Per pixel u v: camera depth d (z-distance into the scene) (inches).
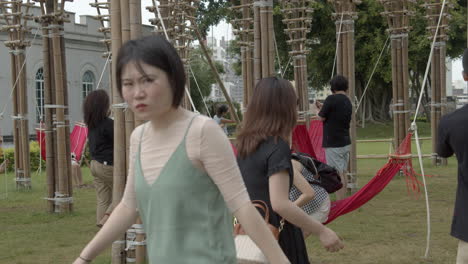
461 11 1277.1
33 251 266.5
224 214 87.9
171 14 467.5
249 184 121.9
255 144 121.9
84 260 94.3
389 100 1536.7
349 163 415.2
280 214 117.3
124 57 84.4
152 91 83.2
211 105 1584.6
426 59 1314.0
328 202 165.0
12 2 462.0
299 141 236.1
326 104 342.6
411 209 349.1
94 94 281.6
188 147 84.9
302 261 128.5
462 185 141.7
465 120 140.1
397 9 472.4
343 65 415.8
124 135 226.7
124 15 217.5
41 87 1321.4
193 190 84.7
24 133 492.4
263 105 124.6
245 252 117.4
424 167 584.4
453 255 242.1
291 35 460.1
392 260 236.5
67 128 363.3
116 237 95.1
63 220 343.9
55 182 371.6
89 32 1437.0
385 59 1278.3
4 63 1258.6
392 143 546.3
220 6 1152.2
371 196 227.9
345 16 411.2
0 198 444.1
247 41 468.8
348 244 265.1
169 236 84.7
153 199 85.8
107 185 284.5
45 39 357.7
